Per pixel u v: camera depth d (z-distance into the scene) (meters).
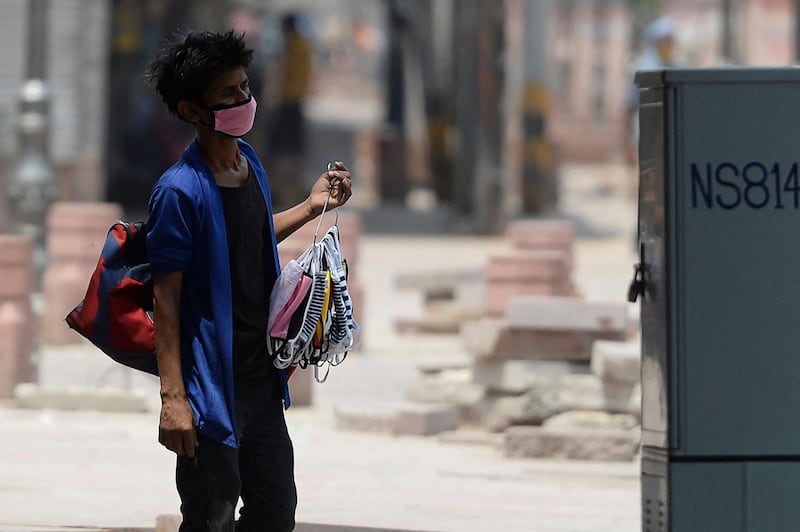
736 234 16.36
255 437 16.23
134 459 27.05
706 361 16.38
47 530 20.72
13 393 33.59
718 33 142.75
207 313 15.75
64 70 72.56
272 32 144.62
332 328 16.36
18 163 48.41
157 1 88.00
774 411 16.44
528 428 28.58
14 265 33.94
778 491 16.48
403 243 75.06
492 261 41.25
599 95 143.50
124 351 15.93
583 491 25.27
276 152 91.00
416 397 32.25
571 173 133.50
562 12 142.75
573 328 30.97
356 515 22.39
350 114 185.38
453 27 94.06
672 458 16.42
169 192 15.59
